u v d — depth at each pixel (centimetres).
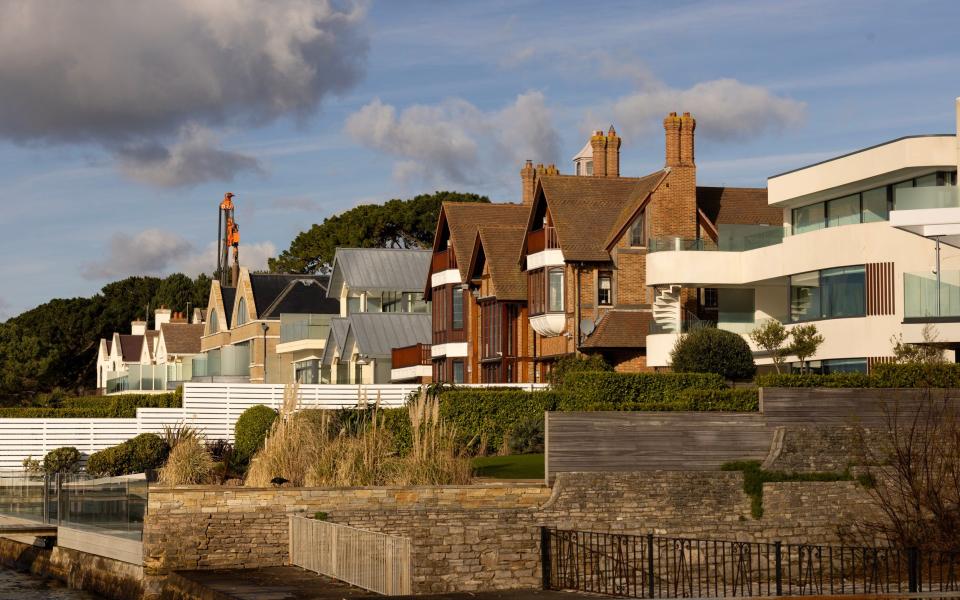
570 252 7200
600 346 7044
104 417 7069
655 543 4103
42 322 16362
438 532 3931
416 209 13900
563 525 4141
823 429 4447
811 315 6334
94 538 4662
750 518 4312
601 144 8212
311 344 10062
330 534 3803
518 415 5931
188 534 4091
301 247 14638
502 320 7944
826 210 6500
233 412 6494
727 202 7731
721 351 6041
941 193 5491
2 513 5497
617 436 4338
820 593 3484
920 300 5459
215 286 12269
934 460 4238
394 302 10106
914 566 3091
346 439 4738
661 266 6881
